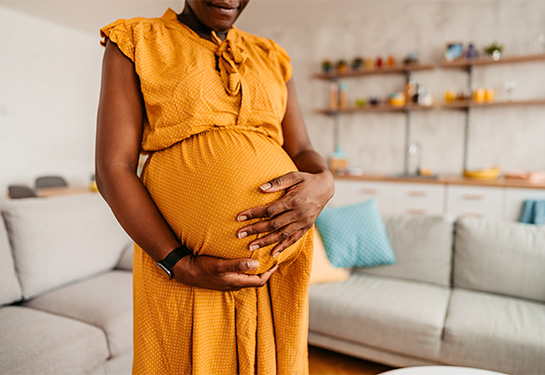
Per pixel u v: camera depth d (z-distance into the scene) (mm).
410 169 4164
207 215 593
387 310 1736
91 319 1569
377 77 4234
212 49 668
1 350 1281
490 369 1543
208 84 623
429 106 3768
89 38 5324
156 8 2939
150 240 585
